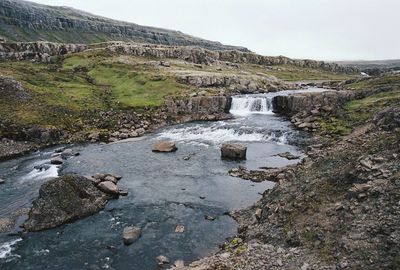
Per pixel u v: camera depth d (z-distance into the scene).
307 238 21.89
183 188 38.44
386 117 32.47
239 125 68.62
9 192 37.88
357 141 30.53
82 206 32.47
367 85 97.88
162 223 30.61
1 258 25.58
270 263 20.56
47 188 32.09
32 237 28.55
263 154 50.69
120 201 35.25
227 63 171.50
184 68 130.62
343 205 22.70
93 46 153.00
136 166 46.03
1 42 129.38
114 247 26.89
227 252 24.05
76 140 59.59
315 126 62.41
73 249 26.70
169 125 70.94
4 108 62.66
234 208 33.25
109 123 66.94
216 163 46.88
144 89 89.00
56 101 70.88
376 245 18.53
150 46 162.38
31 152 53.41
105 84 95.25
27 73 89.94
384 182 22.38
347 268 17.91
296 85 134.75
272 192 30.84
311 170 30.00
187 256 25.44
